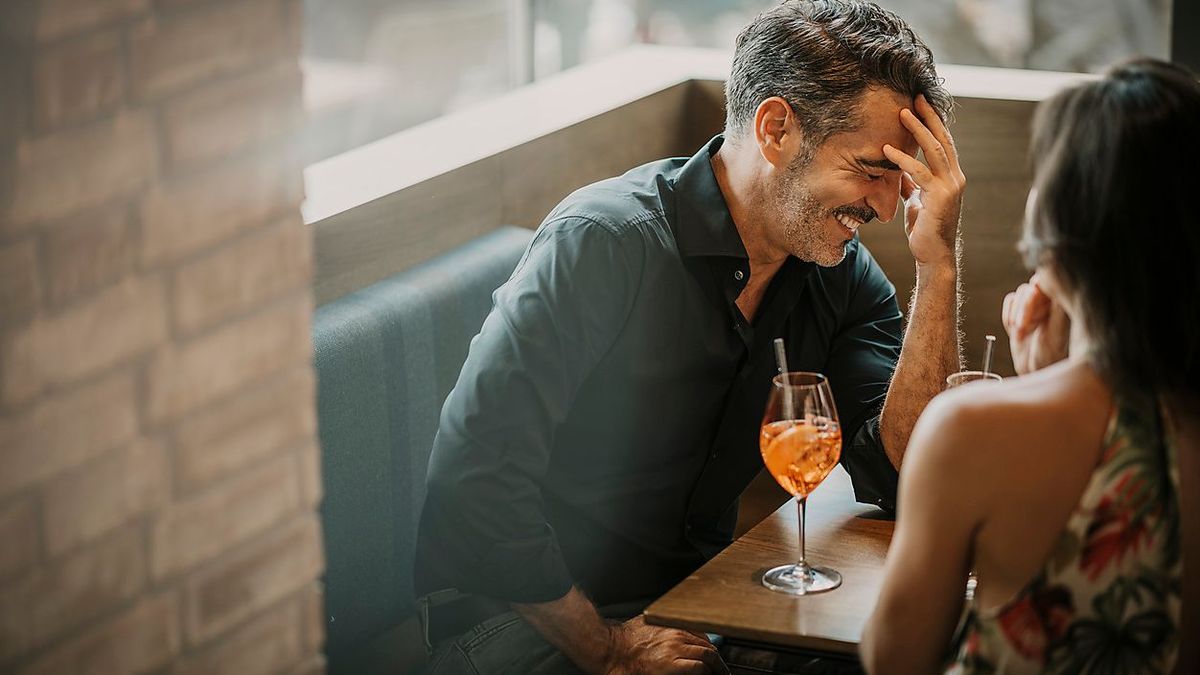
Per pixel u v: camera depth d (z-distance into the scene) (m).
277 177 1.26
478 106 2.88
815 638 1.50
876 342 2.16
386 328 2.07
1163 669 1.25
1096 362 1.21
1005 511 1.23
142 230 1.14
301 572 1.35
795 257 2.00
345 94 3.55
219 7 1.18
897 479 1.93
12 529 1.08
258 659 1.31
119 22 1.10
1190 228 1.19
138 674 1.19
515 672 1.90
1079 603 1.22
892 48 1.84
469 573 1.85
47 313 1.08
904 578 1.28
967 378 1.77
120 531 1.16
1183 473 1.21
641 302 1.93
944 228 1.97
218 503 1.25
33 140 1.05
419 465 2.16
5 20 1.02
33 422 1.08
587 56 3.83
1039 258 1.27
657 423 2.00
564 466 2.01
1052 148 1.26
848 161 1.86
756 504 3.04
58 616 1.12
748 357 2.01
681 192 1.95
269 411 1.29
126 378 1.15
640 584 2.05
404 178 2.33
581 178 2.81
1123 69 1.24
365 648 2.09
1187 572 1.24
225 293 1.22
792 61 1.85
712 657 1.83
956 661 1.34
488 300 2.31
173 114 1.15
